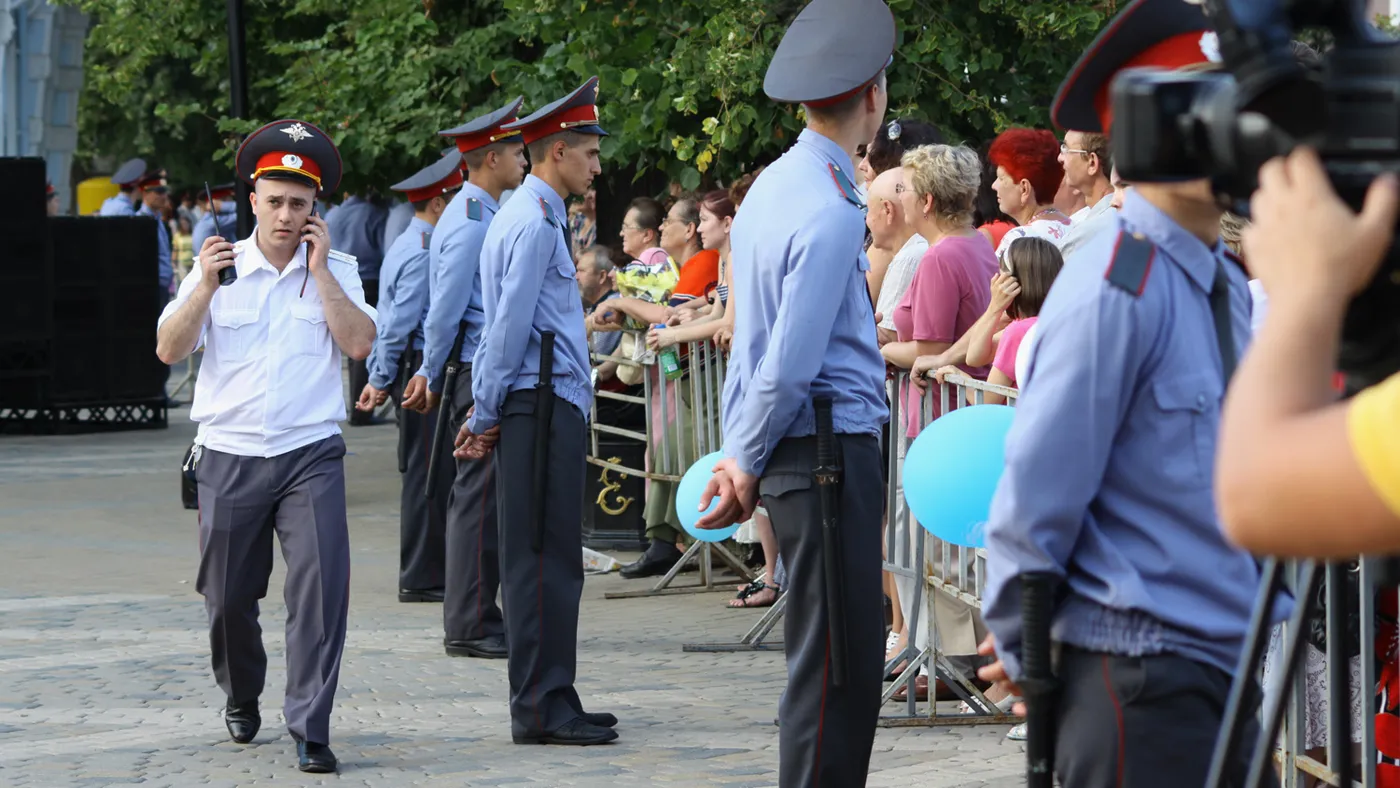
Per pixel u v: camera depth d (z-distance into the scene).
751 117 12.95
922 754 7.87
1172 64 3.87
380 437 23.02
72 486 18.84
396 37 17.27
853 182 6.10
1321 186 2.13
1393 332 2.20
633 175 15.90
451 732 8.65
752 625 11.34
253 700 8.41
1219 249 3.91
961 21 13.42
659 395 12.84
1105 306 3.74
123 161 47.44
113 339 24.25
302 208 8.10
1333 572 3.21
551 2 14.55
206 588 8.18
